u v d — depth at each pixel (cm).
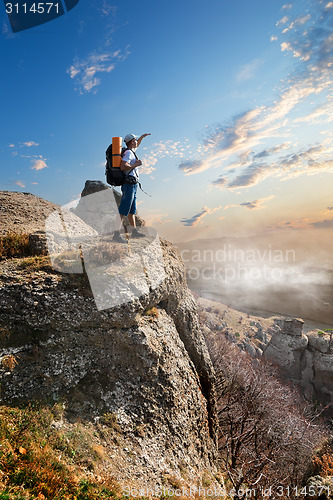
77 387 589
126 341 658
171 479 573
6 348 564
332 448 1922
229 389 1667
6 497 315
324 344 4941
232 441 1134
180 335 917
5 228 897
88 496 404
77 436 512
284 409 1645
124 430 583
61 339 606
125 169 684
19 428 464
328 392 4728
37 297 606
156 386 677
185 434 695
